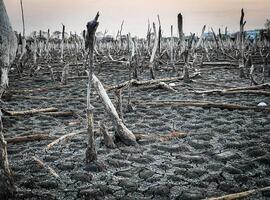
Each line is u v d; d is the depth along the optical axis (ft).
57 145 19.25
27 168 15.76
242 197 12.19
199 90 39.40
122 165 15.89
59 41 161.38
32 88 46.21
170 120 25.20
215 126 23.21
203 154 17.43
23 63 73.10
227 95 35.55
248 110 27.86
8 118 25.54
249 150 17.65
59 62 91.56
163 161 16.42
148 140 19.86
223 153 17.34
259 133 21.17
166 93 37.78
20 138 20.08
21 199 12.52
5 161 12.62
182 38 61.21
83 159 16.66
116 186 13.66
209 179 14.08
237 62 78.84
